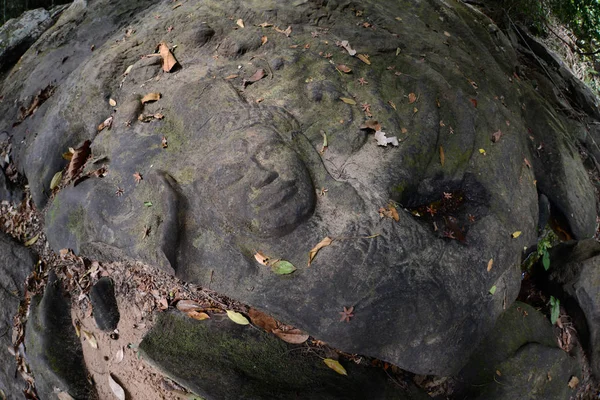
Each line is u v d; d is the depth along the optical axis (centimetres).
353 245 136
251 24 186
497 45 244
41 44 246
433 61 190
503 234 157
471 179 162
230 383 143
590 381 202
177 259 140
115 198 156
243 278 137
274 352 153
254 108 155
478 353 171
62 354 178
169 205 142
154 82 176
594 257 195
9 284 203
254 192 136
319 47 177
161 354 147
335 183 144
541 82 261
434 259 142
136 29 205
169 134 160
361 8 200
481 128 176
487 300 153
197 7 197
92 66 193
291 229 137
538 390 174
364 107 160
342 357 156
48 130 190
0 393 197
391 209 141
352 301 134
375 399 150
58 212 172
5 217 215
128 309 169
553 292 204
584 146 246
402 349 140
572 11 344
